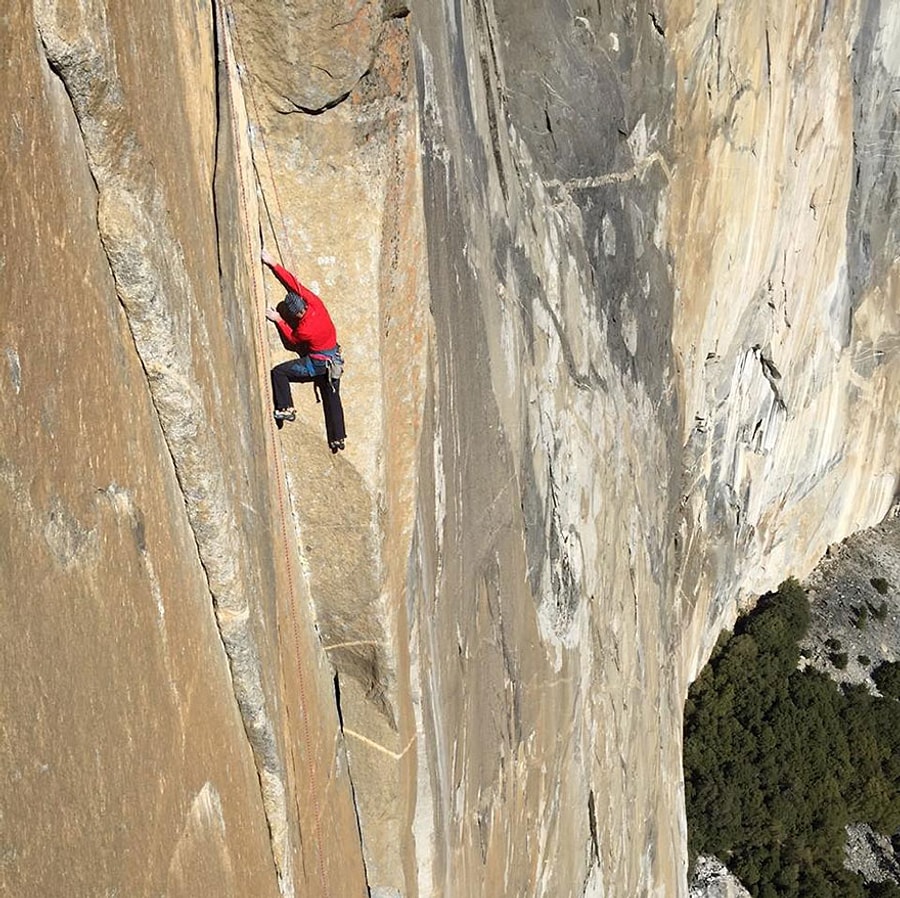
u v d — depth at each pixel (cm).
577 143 1452
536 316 1286
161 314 472
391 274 765
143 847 427
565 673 1422
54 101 394
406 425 822
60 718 359
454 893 1020
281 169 704
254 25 644
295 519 790
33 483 354
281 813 654
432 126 855
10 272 345
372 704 870
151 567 468
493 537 1116
